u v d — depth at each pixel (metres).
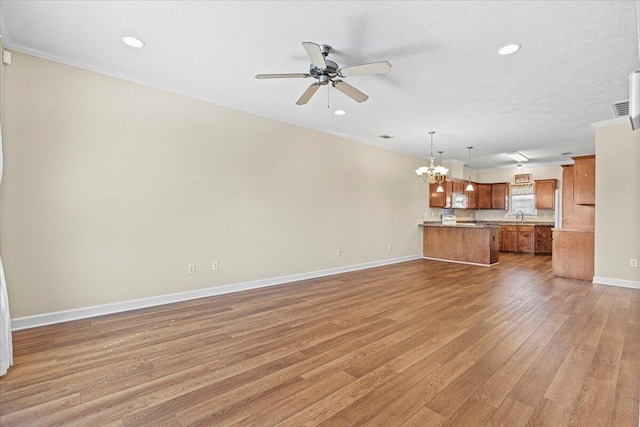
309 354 2.42
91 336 2.73
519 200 9.34
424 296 4.09
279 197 4.80
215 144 4.10
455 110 4.38
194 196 3.91
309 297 4.03
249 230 4.45
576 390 1.93
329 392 1.92
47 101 2.98
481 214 10.21
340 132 5.60
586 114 4.50
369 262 6.34
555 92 3.72
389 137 5.93
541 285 4.73
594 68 3.11
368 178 6.31
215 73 3.33
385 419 1.67
